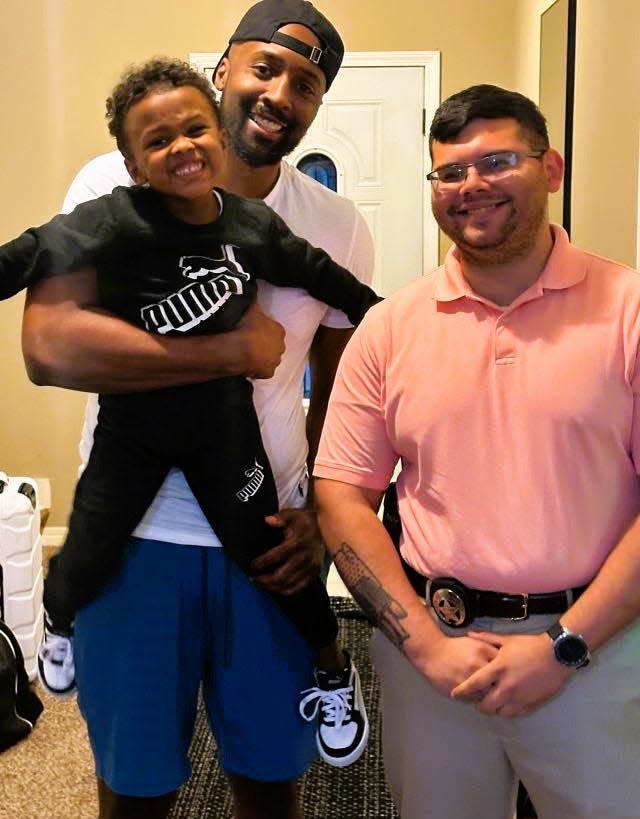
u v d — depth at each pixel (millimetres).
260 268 1340
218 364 1298
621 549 1182
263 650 1429
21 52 3383
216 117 1278
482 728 1301
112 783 1396
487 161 1196
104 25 3436
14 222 3447
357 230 1578
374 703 2395
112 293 1265
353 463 1373
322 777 2135
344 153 3723
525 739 1262
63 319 1254
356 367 1367
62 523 3209
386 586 1297
